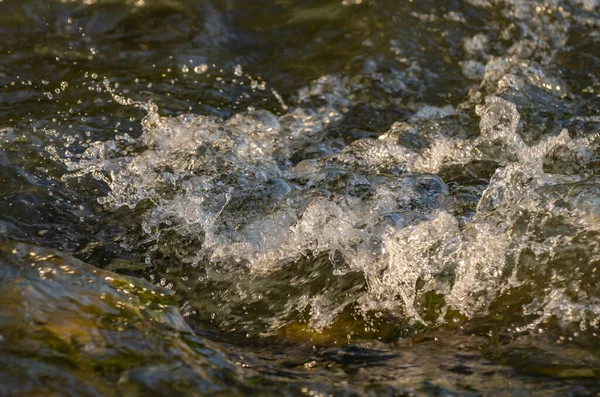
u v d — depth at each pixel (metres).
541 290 6.63
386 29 12.67
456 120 10.41
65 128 9.98
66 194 8.77
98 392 5.07
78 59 11.94
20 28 12.58
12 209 8.48
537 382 5.67
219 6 13.23
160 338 5.77
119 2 13.15
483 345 6.24
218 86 11.43
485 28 12.55
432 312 6.71
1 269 6.24
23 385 4.99
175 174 9.00
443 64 11.88
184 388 5.28
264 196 8.50
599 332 6.18
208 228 8.06
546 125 10.04
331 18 13.01
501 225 7.16
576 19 12.53
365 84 11.51
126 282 6.36
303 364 6.17
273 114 10.70
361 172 9.17
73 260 6.50
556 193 7.44
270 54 12.30
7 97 10.80
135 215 8.45
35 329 5.59
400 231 7.43
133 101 10.79
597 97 10.77
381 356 6.26
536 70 11.38
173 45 12.38
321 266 7.41
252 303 7.22
